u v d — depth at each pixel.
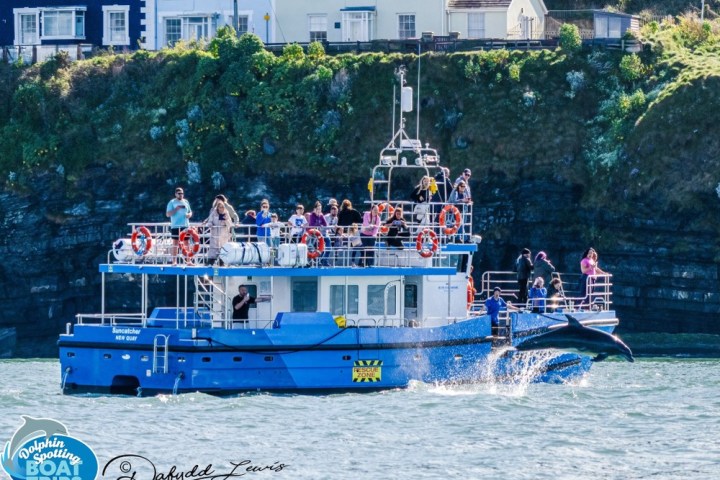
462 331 193.25
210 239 188.12
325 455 152.25
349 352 186.12
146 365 183.88
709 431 166.25
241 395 183.50
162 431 162.12
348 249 189.25
